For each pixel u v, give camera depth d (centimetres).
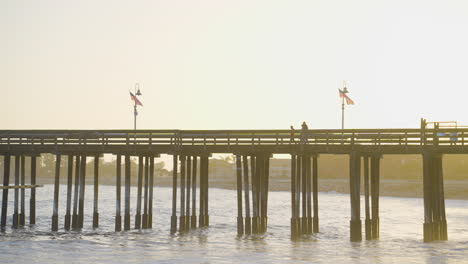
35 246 4491
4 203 5444
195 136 4944
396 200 15012
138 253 4194
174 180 5100
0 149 5219
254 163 4975
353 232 4603
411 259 3956
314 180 5197
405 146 4509
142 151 5072
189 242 4744
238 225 4991
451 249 4350
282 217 7762
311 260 3922
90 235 5109
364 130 4581
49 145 5159
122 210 9000
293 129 4731
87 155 5400
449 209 10962
